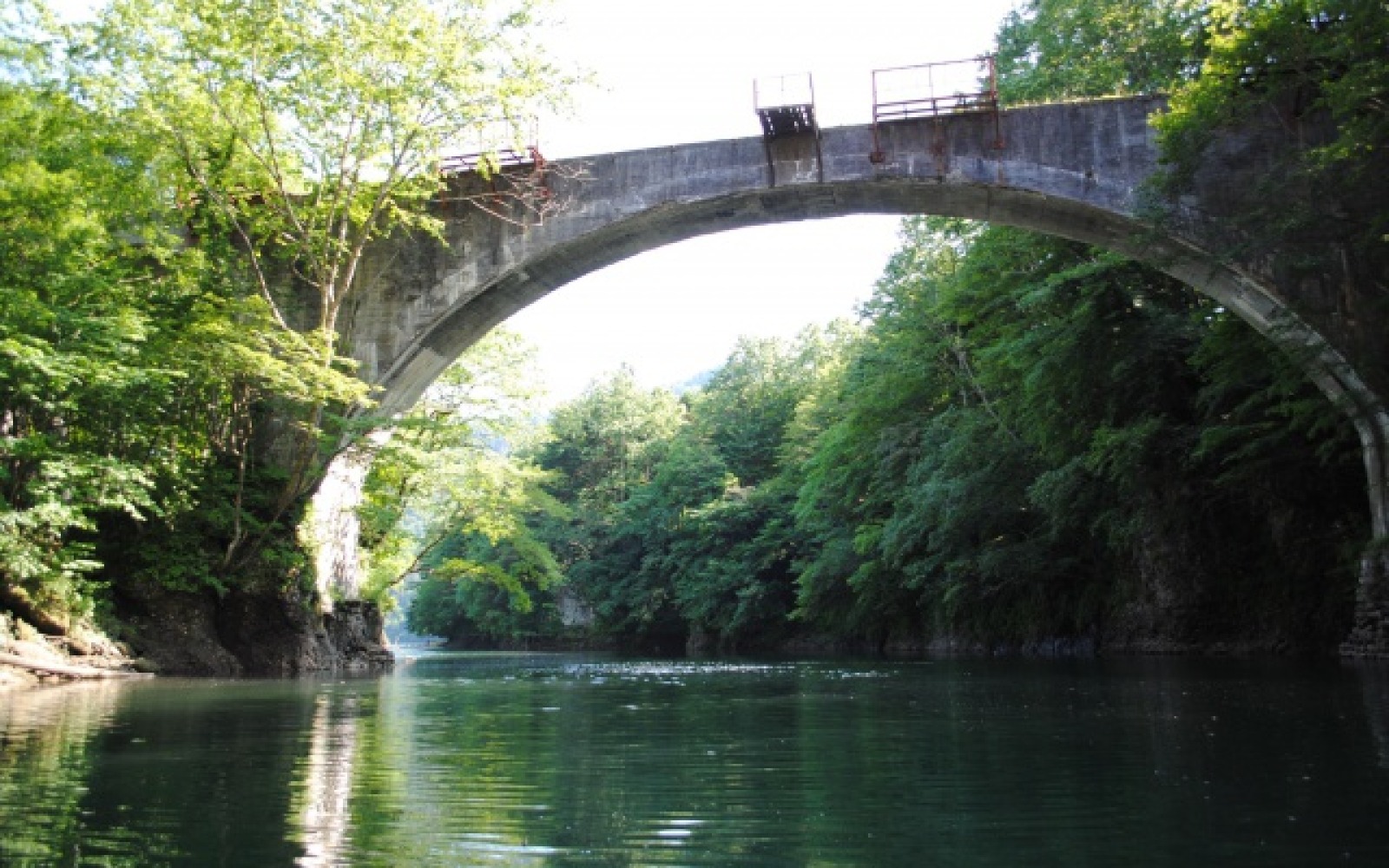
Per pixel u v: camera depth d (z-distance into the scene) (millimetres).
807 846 4121
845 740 7543
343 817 4707
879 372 30594
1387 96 14594
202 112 18531
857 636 36875
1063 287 21797
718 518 45281
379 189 20047
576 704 11367
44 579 16047
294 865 3807
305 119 18891
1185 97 17031
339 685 15359
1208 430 18797
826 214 22016
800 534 41781
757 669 20734
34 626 16031
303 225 20531
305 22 18172
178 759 6621
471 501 30250
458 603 65375
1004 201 20344
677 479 49031
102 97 17891
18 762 6402
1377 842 4066
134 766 6285
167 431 18281
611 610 51781
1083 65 24406
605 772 6113
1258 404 19875
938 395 30516
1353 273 17766
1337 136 18203
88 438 17625
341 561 22328
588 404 61531
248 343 18031
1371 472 17500
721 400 52781
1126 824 4457
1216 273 18547
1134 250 20031
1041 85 24625
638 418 59594
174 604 18969
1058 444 23219
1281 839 4125
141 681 15898
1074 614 25609
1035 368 21078
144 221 18688
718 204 20953
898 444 29281
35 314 14711
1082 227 20375
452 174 21625
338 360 19094
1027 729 8016
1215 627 21531
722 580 43312
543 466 59656
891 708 10188
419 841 4215
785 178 20484
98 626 17156
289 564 19656
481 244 21484
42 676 14805
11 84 17500
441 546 57906
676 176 20969
